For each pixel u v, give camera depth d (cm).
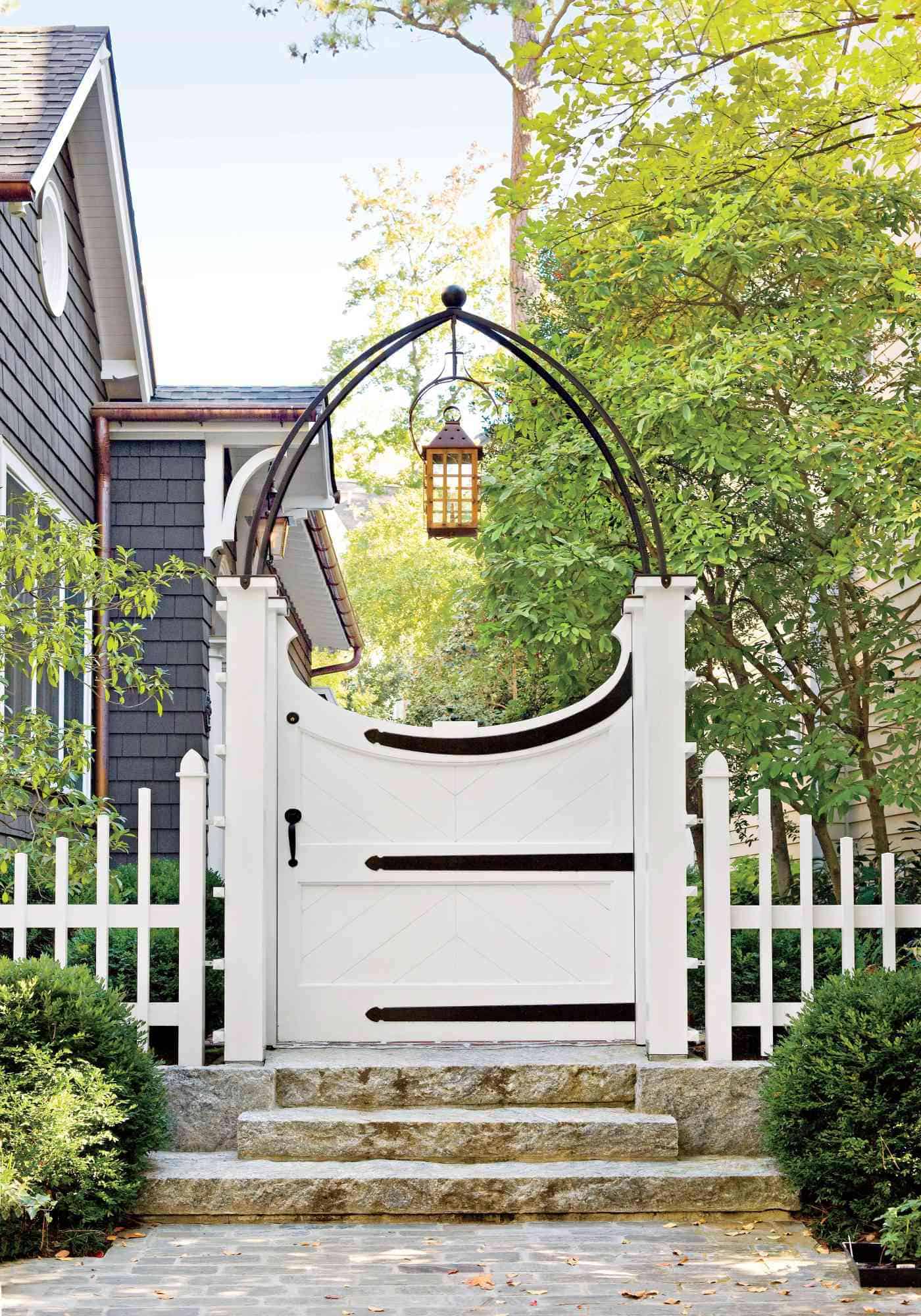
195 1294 470
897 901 985
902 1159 533
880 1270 487
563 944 678
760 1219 573
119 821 966
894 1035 556
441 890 678
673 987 647
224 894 648
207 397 1184
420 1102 625
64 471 1035
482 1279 489
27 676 897
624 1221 572
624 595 991
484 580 1058
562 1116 609
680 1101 620
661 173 881
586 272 996
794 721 1030
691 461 938
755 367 895
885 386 987
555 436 1008
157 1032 678
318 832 679
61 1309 451
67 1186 536
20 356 915
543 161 833
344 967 673
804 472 995
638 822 679
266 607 672
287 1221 568
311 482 1284
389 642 2967
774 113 859
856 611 1048
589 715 686
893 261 935
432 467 692
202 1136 616
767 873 653
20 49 1023
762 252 959
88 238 1114
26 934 704
